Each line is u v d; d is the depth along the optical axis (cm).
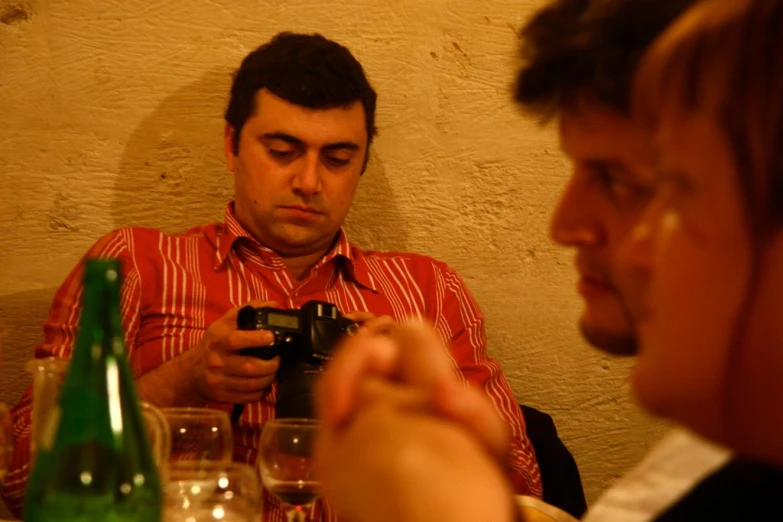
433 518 35
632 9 81
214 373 156
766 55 38
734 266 38
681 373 40
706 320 39
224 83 217
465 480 36
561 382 232
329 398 41
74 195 213
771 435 40
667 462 86
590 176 86
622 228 83
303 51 192
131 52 214
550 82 88
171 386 164
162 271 192
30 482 85
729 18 40
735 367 39
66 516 82
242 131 196
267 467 110
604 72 81
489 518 35
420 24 223
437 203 226
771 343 38
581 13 88
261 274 199
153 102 215
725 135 39
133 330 189
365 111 199
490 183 228
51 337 186
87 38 212
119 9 213
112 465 83
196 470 104
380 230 225
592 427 233
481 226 228
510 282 229
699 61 41
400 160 225
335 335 152
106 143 214
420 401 39
